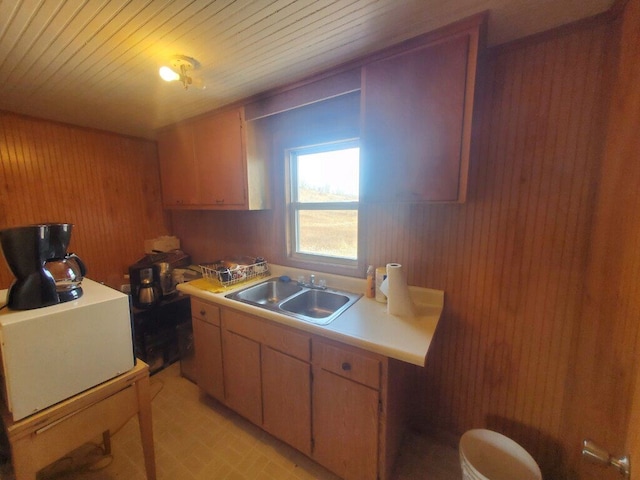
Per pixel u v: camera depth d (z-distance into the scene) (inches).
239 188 79.6
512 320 54.7
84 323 41.1
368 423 49.8
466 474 47.0
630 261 31.9
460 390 61.7
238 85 65.6
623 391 31.2
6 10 38.8
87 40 46.5
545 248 50.3
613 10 40.7
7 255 37.9
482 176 54.2
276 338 59.8
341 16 41.6
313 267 80.1
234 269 79.7
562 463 51.9
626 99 35.8
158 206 114.5
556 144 47.7
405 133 50.1
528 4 39.5
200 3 38.1
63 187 89.4
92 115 83.3
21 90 65.1
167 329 95.1
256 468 59.3
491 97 51.8
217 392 74.2
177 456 62.1
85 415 41.8
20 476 36.3
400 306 57.1
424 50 47.1
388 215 65.7
